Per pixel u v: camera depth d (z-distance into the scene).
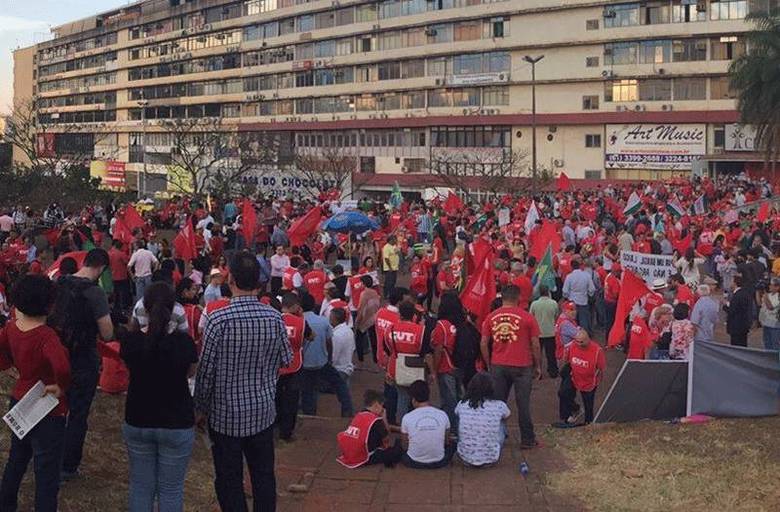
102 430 8.48
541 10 63.31
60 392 5.48
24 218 32.91
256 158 55.25
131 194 72.06
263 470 5.69
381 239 23.67
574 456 9.02
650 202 33.50
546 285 14.26
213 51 90.81
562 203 34.22
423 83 71.25
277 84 84.69
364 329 14.52
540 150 65.25
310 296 10.57
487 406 8.64
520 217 28.52
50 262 19.44
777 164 54.25
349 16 77.06
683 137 58.62
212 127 79.56
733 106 56.72
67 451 6.89
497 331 9.30
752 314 14.26
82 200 48.50
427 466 8.60
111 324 6.64
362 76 76.88
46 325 5.59
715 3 56.81
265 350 5.46
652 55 59.62
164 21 99.00
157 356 5.27
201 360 5.38
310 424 10.31
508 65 66.31
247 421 5.46
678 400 10.12
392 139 75.06
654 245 20.23
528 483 8.16
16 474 5.67
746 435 9.16
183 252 19.39
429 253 19.17
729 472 8.13
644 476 8.20
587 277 15.44
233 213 29.94
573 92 63.38
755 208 37.69
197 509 7.13
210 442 5.61
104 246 24.09
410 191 72.25
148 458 5.39
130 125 102.75
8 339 5.50
